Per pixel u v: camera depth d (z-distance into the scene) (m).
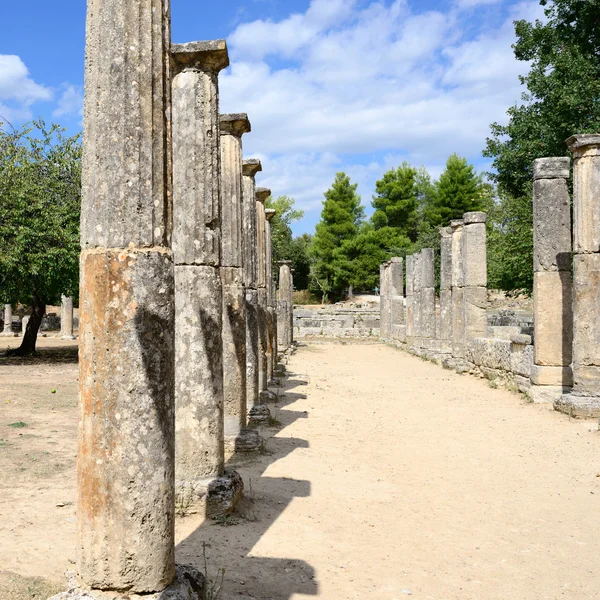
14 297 24.41
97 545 4.25
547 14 23.39
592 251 13.64
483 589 5.48
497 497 8.12
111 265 4.33
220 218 7.64
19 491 7.47
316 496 7.83
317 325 45.25
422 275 29.55
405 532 6.78
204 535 6.34
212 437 7.30
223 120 10.06
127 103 4.45
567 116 20.94
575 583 5.65
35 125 22.97
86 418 4.31
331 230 64.38
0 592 4.84
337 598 5.14
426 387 18.55
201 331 7.33
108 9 4.50
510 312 39.56
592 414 13.20
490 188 58.50
